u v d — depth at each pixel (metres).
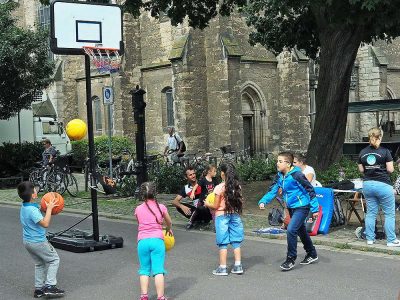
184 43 26.42
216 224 7.96
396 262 8.45
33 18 34.94
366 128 35.28
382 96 36.41
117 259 9.16
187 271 8.23
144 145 16.14
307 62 29.09
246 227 11.45
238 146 26.75
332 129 15.91
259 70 28.62
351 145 23.95
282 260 8.77
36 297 7.09
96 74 31.03
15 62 21.45
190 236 11.02
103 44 10.31
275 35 20.41
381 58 36.28
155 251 6.51
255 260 8.81
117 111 29.66
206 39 26.88
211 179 11.84
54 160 18.73
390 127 24.83
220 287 7.28
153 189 6.69
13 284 7.79
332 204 10.56
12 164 23.84
